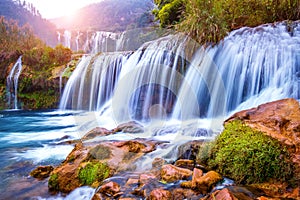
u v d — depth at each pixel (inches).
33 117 327.0
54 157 156.3
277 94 183.9
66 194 109.8
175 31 289.4
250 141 101.0
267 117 118.9
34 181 122.6
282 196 82.7
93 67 354.6
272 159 92.2
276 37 204.8
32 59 427.5
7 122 294.8
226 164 99.7
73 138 208.7
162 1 459.8
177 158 124.6
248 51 211.3
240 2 267.1
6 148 180.9
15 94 415.8
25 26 555.2
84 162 123.0
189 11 289.0
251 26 260.8
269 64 195.9
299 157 92.4
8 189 115.2
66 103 381.7
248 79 205.9
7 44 470.9
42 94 403.5
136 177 106.8
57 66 421.4
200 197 86.0
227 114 200.8
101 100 337.4
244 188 87.6
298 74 178.7
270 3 257.0
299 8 245.8
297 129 105.3
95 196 95.8
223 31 238.8
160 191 88.6
